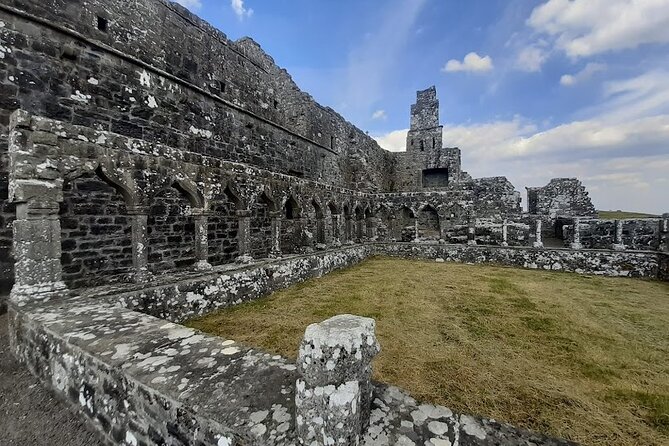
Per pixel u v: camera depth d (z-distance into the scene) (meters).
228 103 11.80
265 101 15.09
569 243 13.66
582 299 7.80
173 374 2.49
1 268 5.64
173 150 6.30
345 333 1.85
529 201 23.64
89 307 4.27
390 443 1.83
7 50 6.24
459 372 4.09
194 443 2.08
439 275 10.85
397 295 8.05
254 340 5.04
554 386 3.78
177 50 10.38
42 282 4.53
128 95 8.43
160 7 9.88
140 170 5.68
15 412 3.18
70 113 7.19
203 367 2.60
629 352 4.78
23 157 4.40
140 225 5.69
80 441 2.82
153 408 2.34
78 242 6.90
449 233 15.45
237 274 7.04
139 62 8.60
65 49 7.01
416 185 28.34
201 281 6.20
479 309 6.91
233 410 2.04
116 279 7.48
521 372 4.12
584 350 4.83
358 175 21.95
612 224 13.01
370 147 24.92
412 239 16.41
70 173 4.83
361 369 1.87
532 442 1.89
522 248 12.73
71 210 6.80
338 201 13.55
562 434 2.94
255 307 6.84
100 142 5.17
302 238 10.84
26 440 2.83
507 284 9.48
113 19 8.45
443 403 3.39
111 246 7.43
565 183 20.39
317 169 18.03
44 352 3.56
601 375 4.07
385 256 15.59
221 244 10.62
